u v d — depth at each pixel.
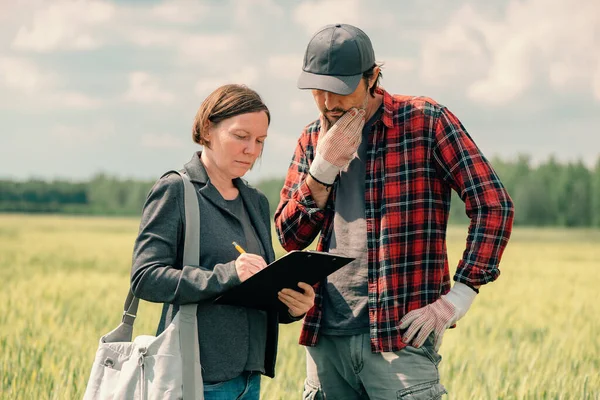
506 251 36.91
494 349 8.14
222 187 3.40
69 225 69.25
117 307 11.40
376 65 3.57
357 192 3.72
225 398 3.24
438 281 3.63
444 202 3.69
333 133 3.54
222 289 3.07
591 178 104.06
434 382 3.67
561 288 16.38
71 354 7.10
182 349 3.09
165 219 3.21
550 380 6.50
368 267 3.61
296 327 10.28
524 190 104.38
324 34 3.50
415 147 3.63
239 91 3.27
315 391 3.89
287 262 3.00
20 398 5.47
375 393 3.66
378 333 3.57
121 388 3.06
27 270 19.17
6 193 134.25
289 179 4.03
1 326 8.88
